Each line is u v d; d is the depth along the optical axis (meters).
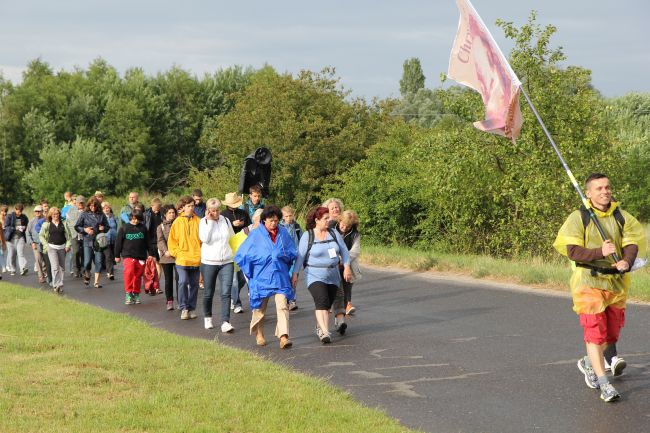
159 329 10.83
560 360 8.88
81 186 50.88
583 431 6.33
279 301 10.11
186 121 67.31
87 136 63.88
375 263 20.27
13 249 20.47
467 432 6.36
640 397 7.23
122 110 63.38
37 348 9.07
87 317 11.57
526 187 20.50
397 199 23.84
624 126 43.94
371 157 25.55
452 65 8.65
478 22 8.36
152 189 65.25
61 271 16.55
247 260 10.16
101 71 71.44
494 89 8.36
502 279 16.30
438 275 17.64
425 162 22.91
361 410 6.62
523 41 20.80
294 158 34.25
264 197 16.78
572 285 7.33
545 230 20.48
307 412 6.49
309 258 10.41
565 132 20.47
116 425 6.06
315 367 8.88
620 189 21.50
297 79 37.19
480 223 22.03
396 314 12.55
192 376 7.70
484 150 21.14
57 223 16.48
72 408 6.55
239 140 35.97
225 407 6.59
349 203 25.30
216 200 11.62
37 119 61.62
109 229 18.06
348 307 12.68
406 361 9.09
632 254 7.03
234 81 69.19
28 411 6.45
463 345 9.91
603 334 7.19
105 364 8.15
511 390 7.65
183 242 12.71
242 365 8.26
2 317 11.56
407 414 6.89
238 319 12.73
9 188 61.22
